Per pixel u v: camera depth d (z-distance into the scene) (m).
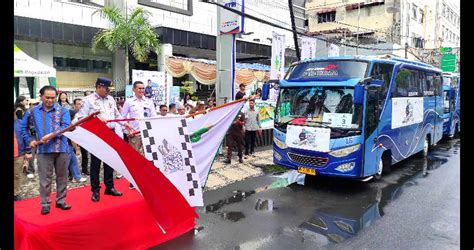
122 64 17.80
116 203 5.05
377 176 8.27
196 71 16.12
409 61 9.79
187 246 4.98
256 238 5.25
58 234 4.27
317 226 5.70
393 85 8.44
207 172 6.30
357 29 29.83
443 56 29.03
